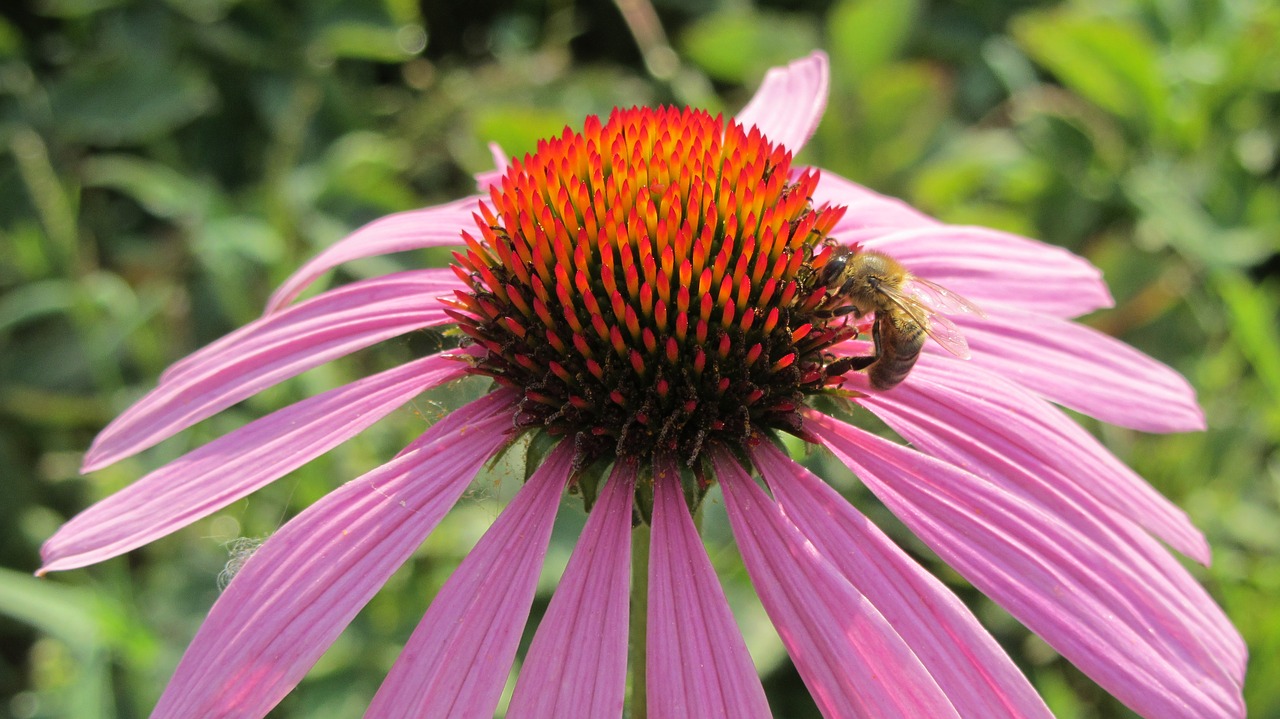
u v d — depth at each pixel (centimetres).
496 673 11
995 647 11
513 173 14
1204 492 21
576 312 13
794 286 13
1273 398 22
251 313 23
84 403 23
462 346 14
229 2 28
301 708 18
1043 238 26
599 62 31
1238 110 26
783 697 19
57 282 23
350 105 28
